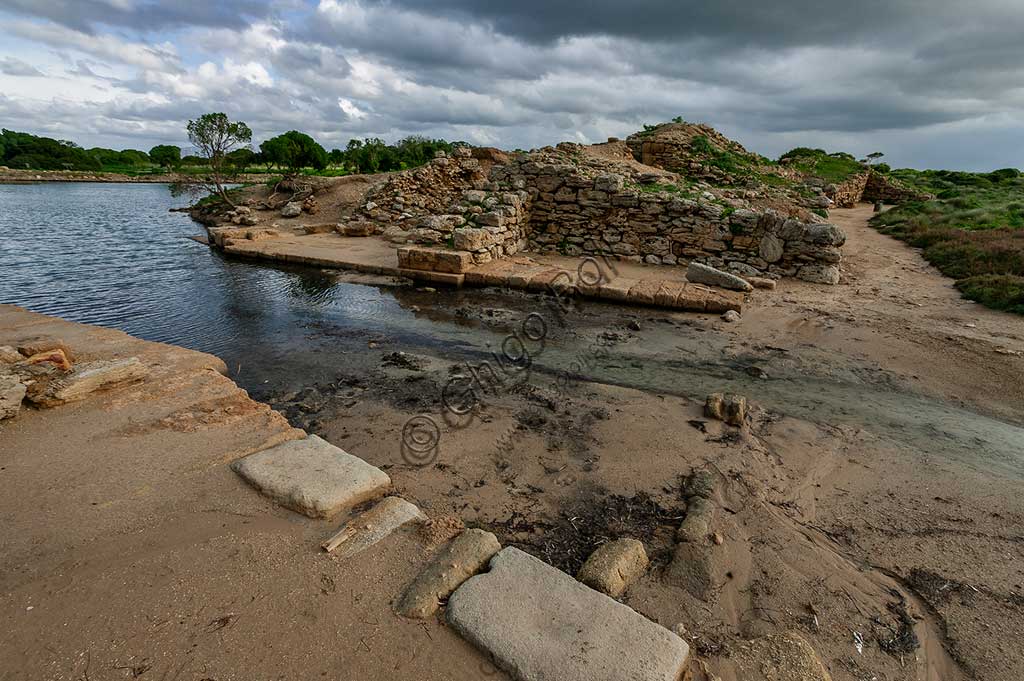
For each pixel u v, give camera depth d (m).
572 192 14.14
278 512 3.44
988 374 6.87
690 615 3.09
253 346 8.01
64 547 2.97
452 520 3.51
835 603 3.24
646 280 11.41
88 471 3.73
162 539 3.09
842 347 7.90
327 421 5.55
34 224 24.34
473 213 14.03
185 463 3.89
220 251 16.94
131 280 12.66
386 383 6.62
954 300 10.10
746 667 2.70
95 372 4.95
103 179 70.44
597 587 3.18
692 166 20.36
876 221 20.72
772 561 3.58
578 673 2.36
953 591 3.38
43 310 10.02
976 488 4.52
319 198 24.28
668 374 7.03
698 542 3.66
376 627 2.58
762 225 12.05
